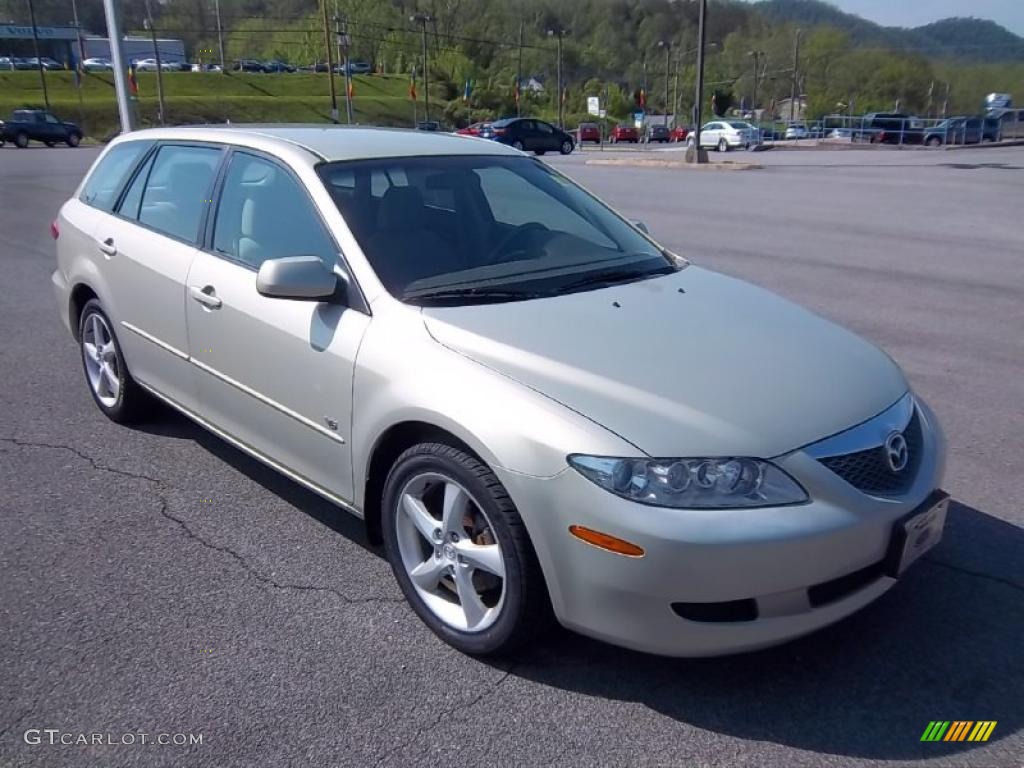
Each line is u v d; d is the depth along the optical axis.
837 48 120.69
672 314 3.63
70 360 6.82
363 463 3.51
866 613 3.52
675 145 61.16
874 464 3.03
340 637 3.38
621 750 2.81
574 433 2.86
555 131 40.25
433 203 4.12
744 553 2.72
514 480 2.92
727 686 3.10
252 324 3.96
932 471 3.24
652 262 4.31
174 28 114.62
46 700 3.02
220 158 4.50
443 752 2.79
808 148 46.38
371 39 103.44
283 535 4.14
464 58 101.56
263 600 3.61
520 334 3.30
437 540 3.31
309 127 4.80
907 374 6.49
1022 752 2.80
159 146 5.06
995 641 3.34
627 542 2.75
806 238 12.78
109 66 89.56
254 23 122.94
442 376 3.19
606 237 4.45
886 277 9.94
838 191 19.89
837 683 3.12
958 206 16.83
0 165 26.09
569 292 3.79
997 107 71.75
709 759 2.77
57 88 78.44
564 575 2.90
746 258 11.11
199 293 4.27
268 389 3.95
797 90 117.38
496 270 3.86
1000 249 11.82
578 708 2.99
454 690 3.08
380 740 2.84
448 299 3.58
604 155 39.28
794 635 2.88
